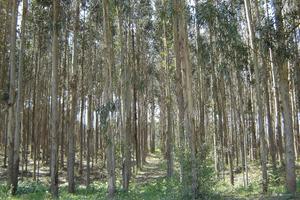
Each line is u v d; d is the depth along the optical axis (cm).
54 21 1669
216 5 1880
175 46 1680
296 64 1906
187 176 1349
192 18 1741
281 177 1953
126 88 2112
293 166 1486
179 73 1661
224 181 2127
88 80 2784
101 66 2920
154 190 1820
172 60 2741
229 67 2170
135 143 2792
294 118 2642
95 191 1970
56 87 1609
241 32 2356
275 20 1462
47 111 3084
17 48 2564
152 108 4716
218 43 1791
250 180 2131
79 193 1870
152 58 3406
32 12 2423
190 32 2323
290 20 1534
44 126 2970
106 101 1616
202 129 2306
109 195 1605
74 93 1972
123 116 1964
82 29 2506
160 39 2692
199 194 1351
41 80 3042
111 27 1888
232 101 2208
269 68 2503
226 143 2458
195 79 2783
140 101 3772
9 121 1722
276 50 1462
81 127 2722
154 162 4025
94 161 3341
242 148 2122
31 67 2755
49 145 3006
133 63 2498
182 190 1355
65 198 1580
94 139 3453
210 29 1892
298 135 2636
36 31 2586
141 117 3753
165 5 1723
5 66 2459
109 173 1608
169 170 2153
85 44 2658
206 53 1986
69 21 2419
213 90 2158
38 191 1847
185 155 1365
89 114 2261
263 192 1588
